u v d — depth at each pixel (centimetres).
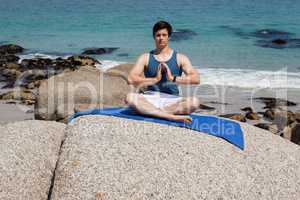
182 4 4188
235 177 662
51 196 655
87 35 3212
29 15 4016
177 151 690
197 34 3088
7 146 738
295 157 753
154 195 620
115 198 617
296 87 1980
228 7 3969
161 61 749
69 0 4669
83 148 695
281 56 2519
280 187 671
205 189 633
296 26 3262
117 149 688
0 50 2794
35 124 820
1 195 661
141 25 3441
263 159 719
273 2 4078
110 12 3947
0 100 1809
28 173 698
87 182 639
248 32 3125
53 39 3145
